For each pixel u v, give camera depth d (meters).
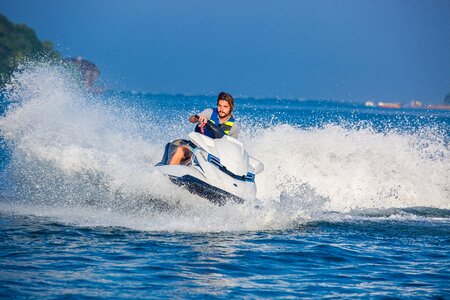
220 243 27.39
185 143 34.41
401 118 175.00
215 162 31.23
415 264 25.58
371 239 30.44
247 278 22.41
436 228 34.22
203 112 34.56
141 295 19.83
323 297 20.56
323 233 31.27
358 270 24.28
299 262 25.08
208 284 21.39
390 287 22.05
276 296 20.44
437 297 20.98
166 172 31.28
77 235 27.52
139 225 29.97
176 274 22.38
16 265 22.50
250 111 167.62
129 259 24.02
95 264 23.11
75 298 19.22
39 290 19.81
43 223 29.53
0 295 19.12
